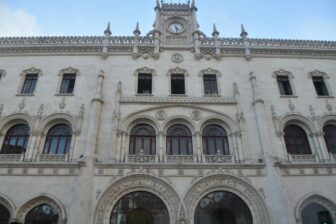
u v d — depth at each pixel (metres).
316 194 24.42
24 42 32.38
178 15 35.72
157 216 23.48
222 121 28.34
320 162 25.88
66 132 27.56
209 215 23.80
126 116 27.58
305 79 31.58
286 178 25.06
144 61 31.86
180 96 29.33
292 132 28.66
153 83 30.36
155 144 27.14
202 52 32.66
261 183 24.47
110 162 24.52
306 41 34.16
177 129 28.17
